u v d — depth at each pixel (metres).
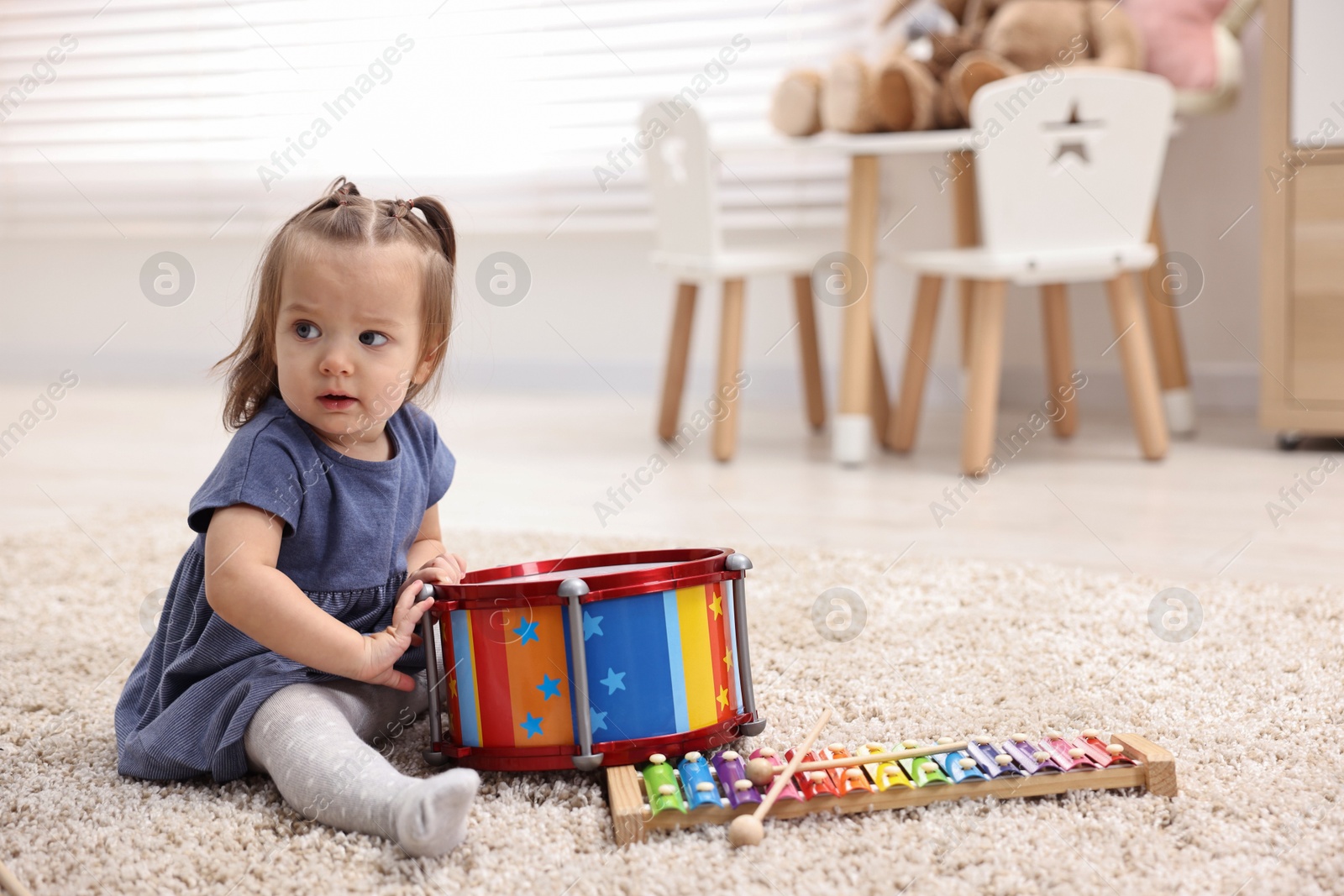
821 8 2.69
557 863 0.69
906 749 0.78
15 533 1.59
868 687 0.96
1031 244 1.85
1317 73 1.92
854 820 0.74
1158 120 1.85
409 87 2.98
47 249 3.25
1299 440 2.08
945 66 2.06
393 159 3.01
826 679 0.99
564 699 0.78
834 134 2.01
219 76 3.12
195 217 3.18
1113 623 1.12
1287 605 1.16
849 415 2.00
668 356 2.21
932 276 2.08
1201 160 2.38
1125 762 0.77
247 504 0.80
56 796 0.79
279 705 0.79
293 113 3.06
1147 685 0.96
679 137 2.00
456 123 2.96
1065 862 0.67
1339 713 0.89
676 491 1.82
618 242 2.85
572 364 2.92
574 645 0.76
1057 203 1.84
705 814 0.73
